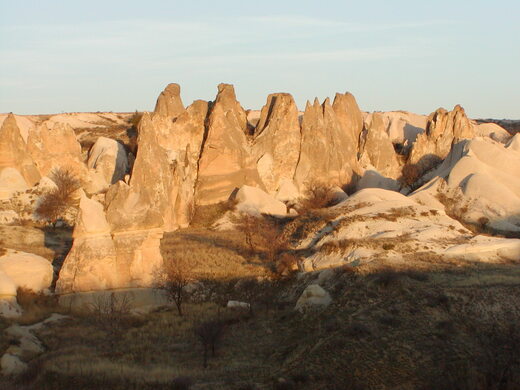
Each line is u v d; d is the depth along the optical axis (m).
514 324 38.94
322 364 35.81
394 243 50.09
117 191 48.94
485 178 73.31
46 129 78.94
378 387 34.31
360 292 42.41
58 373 35.22
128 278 47.34
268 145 83.31
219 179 77.00
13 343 39.06
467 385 34.31
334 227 55.44
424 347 37.09
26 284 46.81
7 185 70.06
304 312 42.59
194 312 45.31
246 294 48.47
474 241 51.28
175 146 81.56
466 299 40.91
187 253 56.84
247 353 38.88
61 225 66.88
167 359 38.03
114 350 39.22
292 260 50.78
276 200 76.44
